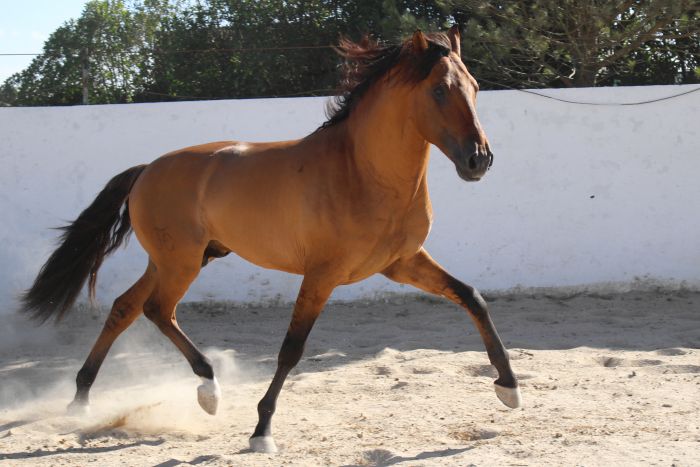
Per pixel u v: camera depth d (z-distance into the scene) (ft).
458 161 13.50
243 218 16.29
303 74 51.83
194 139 31.17
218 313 30.22
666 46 44.34
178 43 52.24
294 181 15.51
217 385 16.79
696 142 31.37
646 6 36.94
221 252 18.29
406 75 14.17
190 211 17.21
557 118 31.37
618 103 31.27
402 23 37.55
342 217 14.92
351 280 15.44
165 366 22.90
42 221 30.86
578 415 16.05
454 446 14.24
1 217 30.60
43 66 52.85
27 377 21.76
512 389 15.87
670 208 31.53
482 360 21.62
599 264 31.63
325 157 15.43
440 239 31.53
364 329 26.76
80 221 19.22
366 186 14.90
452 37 15.02
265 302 31.09
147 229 17.80
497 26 40.45
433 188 31.40
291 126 31.27
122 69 53.31
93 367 18.19
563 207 31.55
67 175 30.94
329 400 18.08
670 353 21.98
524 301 30.55
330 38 50.62
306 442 14.98
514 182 31.48
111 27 53.52
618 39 38.58
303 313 15.31
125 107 31.01
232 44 51.19
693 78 47.42
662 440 13.84
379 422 16.12
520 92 31.24
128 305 18.47
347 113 15.53
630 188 31.50
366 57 15.42
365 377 20.22
